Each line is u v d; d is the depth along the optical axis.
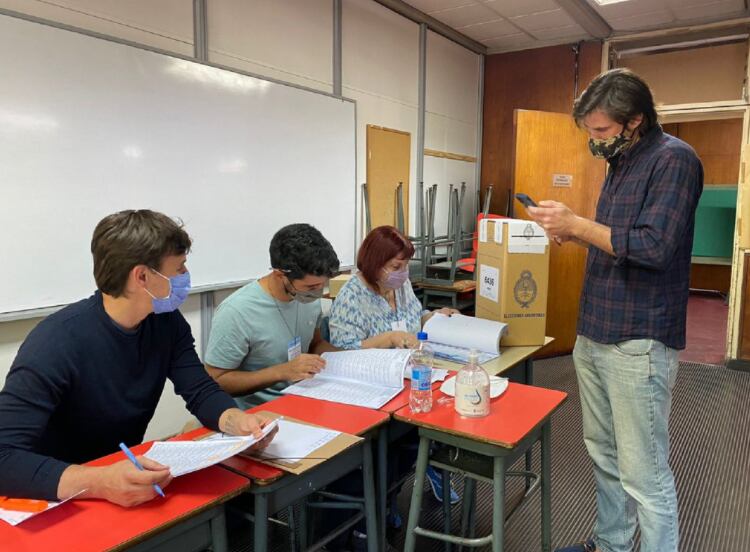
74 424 1.25
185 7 2.83
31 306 2.29
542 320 2.34
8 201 2.19
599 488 1.79
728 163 7.25
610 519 1.77
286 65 3.42
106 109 2.47
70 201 2.38
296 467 1.20
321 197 3.68
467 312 4.59
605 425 1.74
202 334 3.04
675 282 1.55
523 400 1.65
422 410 1.56
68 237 2.38
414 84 4.55
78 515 1.02
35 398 1.11
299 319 1.96
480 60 5.39
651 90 1.53
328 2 3.68
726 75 4.55
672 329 1.55
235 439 1.24
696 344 5.16
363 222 4.12
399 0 4.15
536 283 2.31
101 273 1.17
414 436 2.09
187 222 2.85
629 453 1.59
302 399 1.64
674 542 1.58
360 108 4.02
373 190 4.17
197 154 2.87
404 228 4.50
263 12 3.24
